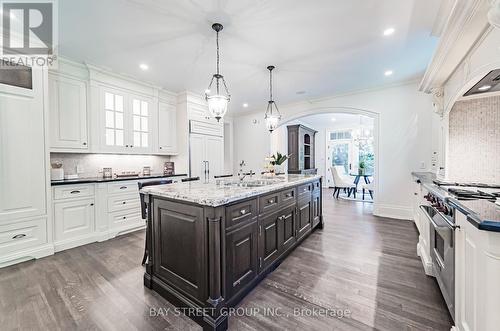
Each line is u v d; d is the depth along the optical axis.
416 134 3.94
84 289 1.93
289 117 5.39
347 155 8.59
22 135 2.46
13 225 2.40
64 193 2.81
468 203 1.27
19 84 2.46
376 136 4.29
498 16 1.09
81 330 1.46
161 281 1.86
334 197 6.54
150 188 2.06
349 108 4.57
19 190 2.44
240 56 2.93
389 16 2.12
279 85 4.09
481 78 1.75
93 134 3.24
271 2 1.93
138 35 2.43
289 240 2.52
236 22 2.21
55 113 2.92
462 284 1.24
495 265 0.93
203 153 4.77
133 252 2.71
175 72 3.47
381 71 3.49
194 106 4.58
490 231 0.93
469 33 1.60
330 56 2.95
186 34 2.41
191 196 1.57
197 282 1.57
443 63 2.04
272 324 1.51
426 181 2.47
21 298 1.80
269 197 2.11
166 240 1.82
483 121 2.22
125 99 3.64
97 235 3.09
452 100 2.21
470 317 1.13
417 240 3.02
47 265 2.37
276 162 3.39
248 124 6.24
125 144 3.64
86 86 3.22
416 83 3.91
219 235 1.49
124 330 1.46
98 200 3.12
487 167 2.21
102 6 1.95
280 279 2.07
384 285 1.95
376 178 4.32
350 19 2.17
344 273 2.17
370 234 3.28
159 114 4.20
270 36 2.46
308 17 2.13
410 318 1.54
